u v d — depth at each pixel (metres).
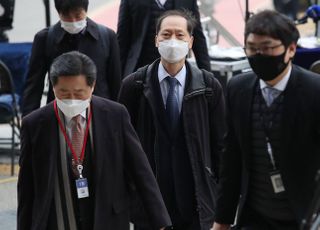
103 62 13.69
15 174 19.02
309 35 23.61
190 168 11.04
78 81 8.39
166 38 11.20
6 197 17.34
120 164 8.88
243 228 8.98
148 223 10.74
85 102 8.55
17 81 20.20
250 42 8.13
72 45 13.59
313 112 8.23
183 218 11.06
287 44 8.07
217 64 19.61
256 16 8.16
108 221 8.71
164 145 11.08
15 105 18.66
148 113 11.20
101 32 13.75
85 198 8.69
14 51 20.30
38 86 13.77
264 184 8.59
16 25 28.02
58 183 8.69
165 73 11.23
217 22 24.28
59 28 13.65
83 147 8.70
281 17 8.09
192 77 11.20
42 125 8.70
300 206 8.30
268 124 8.41
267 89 8.45
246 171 8.74
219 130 11.24
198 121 11.13
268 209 8.62
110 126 8.84
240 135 8.64
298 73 8.38
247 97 8.55
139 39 16.38
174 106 11.13
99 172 8.65
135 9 16.31
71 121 8.70
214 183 11.17
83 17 13.36
